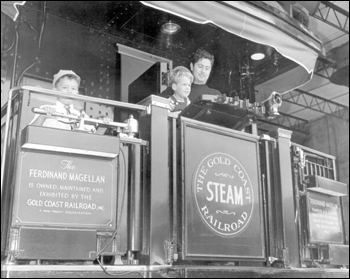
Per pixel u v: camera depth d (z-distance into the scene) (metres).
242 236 3.25
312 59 3.79
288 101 17.72
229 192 3.27
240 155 3.43
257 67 4.98
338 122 18.72
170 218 3.01
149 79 4.46
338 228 4.00
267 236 3.49
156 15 4.33
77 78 3.67
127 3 4.18
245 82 4.96
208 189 3.16
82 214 2.63
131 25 4.47
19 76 3.94
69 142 2.62
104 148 2.72
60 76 3.62
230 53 4.84
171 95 4.09
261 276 3.25
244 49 4.75
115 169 2.80
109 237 2.79
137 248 2.87
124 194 2.92
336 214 4.03
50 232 2.52
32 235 2.47
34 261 2.62
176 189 3.06
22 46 4.05
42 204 2.53
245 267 3.19
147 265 2.78
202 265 3.22
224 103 3.72
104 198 2.72
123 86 4.47
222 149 3.33
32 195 2.52
